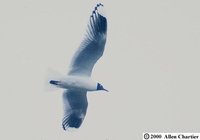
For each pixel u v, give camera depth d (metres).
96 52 17.58
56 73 17.22
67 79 17.30
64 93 18.58
